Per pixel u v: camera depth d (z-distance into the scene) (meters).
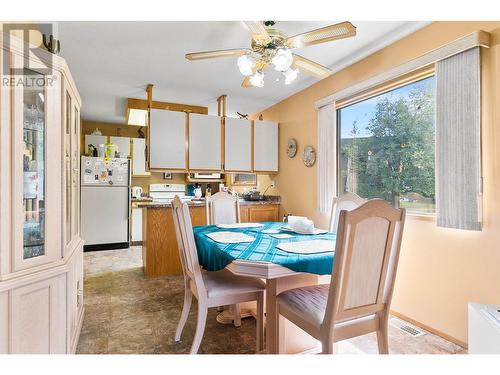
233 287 1.89
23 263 1.47
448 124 2.08
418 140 2.49
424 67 2.33
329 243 1.92
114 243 5.17
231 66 3.09
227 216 3.16
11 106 1.41
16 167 1.43
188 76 3.38
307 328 1.49
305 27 2.32
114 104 4.53
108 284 3.32
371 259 1.42
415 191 2.52
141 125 5.74
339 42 2.59
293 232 2.37
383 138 2.84
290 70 2.24
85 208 4.95
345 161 3.31
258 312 1.92
